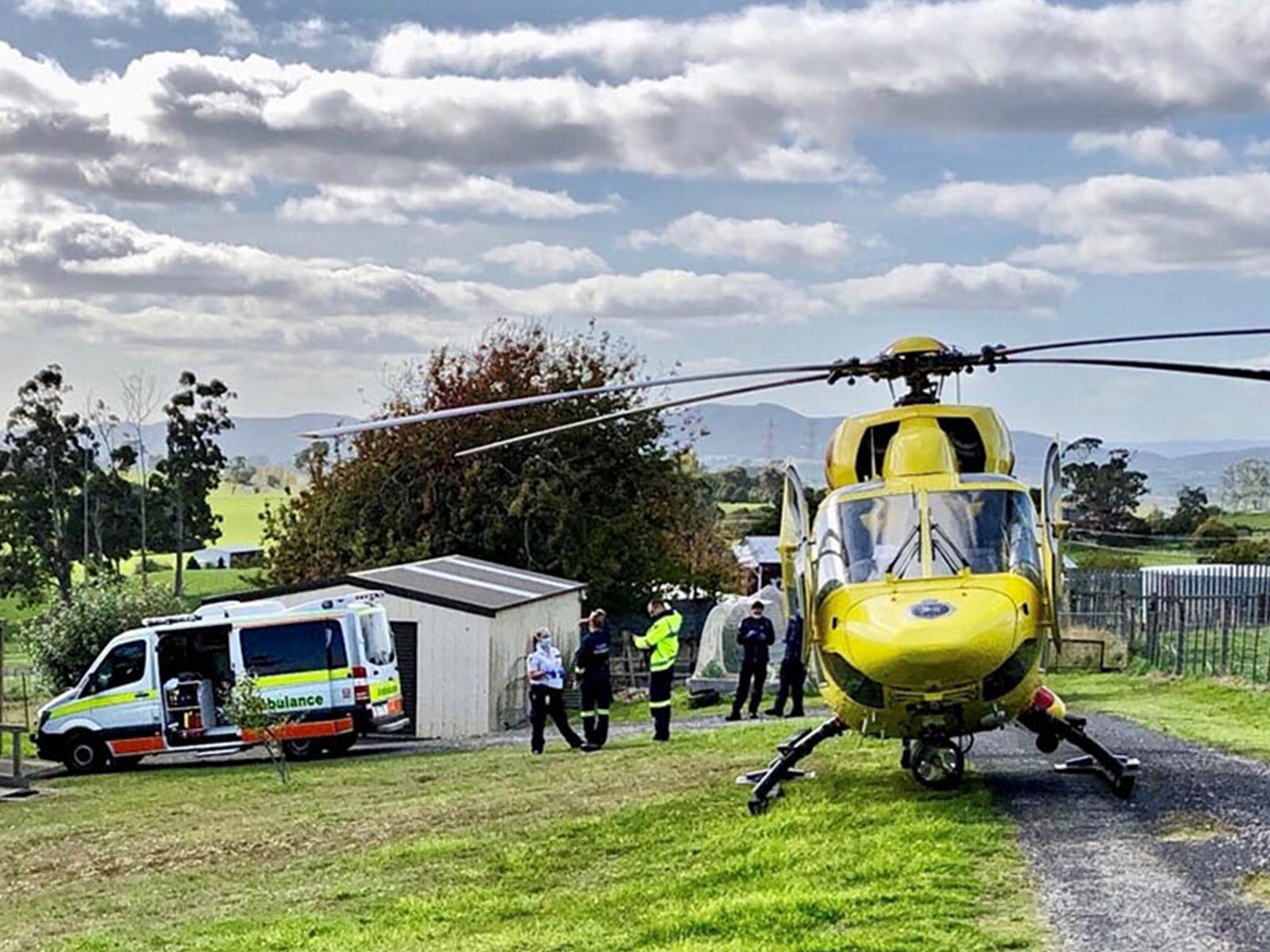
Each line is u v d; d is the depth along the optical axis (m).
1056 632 12.37
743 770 16.77
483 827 15.48
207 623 27.95
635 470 48.50
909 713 11.84
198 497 81.31
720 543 57.72
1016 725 16.38
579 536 47.22
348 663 27.83
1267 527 98.19
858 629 11.89
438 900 12.05
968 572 12.26
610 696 23.97
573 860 13.02
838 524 12.85
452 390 48.00
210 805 21.27
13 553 77.75
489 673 32.94
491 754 25.34
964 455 13.34
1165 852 10.54
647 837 13.38
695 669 35.56
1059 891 9.58
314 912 12.37
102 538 78.94
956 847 10.91
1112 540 92.19
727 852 12.16
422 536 47.19
